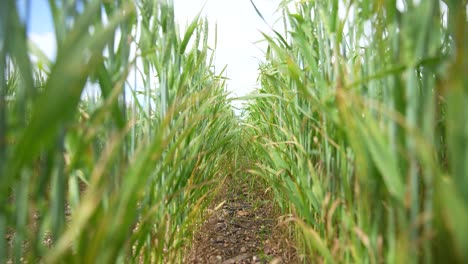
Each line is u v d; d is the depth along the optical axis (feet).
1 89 1.71
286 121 5.41
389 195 2.18
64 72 1.34
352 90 2.60
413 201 1.90
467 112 1.45
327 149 3.30
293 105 4.48
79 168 2.52
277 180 5.53
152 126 4.45
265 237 7.27
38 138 1.36
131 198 2.00
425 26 1.82
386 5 2.08
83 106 3.32
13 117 2.10
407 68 1.85
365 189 2.29
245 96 4.56
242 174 11.89
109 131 2.49
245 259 6.11
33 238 2.10
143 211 3.41
